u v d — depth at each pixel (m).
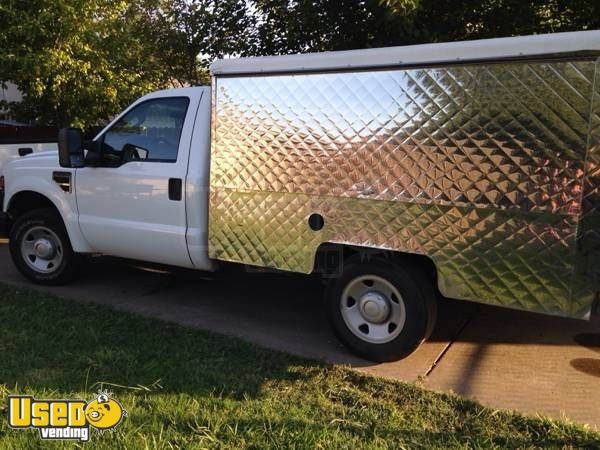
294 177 4.32
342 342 4.43
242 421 3.34
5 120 11.09
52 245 5.96
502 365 4.30
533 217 3.54
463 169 3.71
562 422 3.41
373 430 3.29
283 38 7.92
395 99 3.87
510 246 3.63
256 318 5.25
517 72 3.46
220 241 4.74
